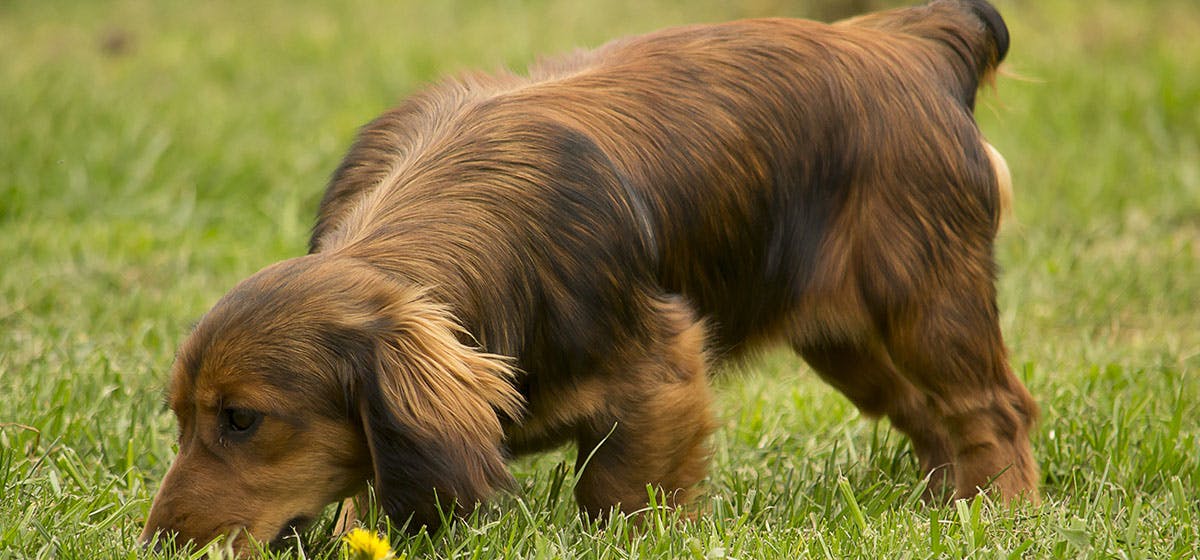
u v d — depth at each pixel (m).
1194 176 15.27
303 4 24.61
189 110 17.38
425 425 5.96
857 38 7.96
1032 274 12.84
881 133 7.67
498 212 6.69
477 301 6.51
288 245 13.78
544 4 23.83
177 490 6.11
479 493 6.05
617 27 22.16
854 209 7.71
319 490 6.27
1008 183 8.27
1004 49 8.51
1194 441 8.38
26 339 10.54
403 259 6.44
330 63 20.19
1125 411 8.92
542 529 6.96
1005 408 8.08
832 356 8.56
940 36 8.22
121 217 14.49
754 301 7.80
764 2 22.14
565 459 8.42
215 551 5.87
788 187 7.63
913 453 8.79
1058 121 16.64
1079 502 7.59
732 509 7.54
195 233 14.02
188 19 23.92
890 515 7.29
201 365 6.05
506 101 7.22
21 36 23.34
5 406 8.74
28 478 7.43
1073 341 11.38
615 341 6.87
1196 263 13.08
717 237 7.48
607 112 7.27
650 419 7.00
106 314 11.30
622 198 6.93
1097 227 14.24
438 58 19.97
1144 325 11.95
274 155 15.87
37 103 17.03
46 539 6.59
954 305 7.84
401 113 7.58
